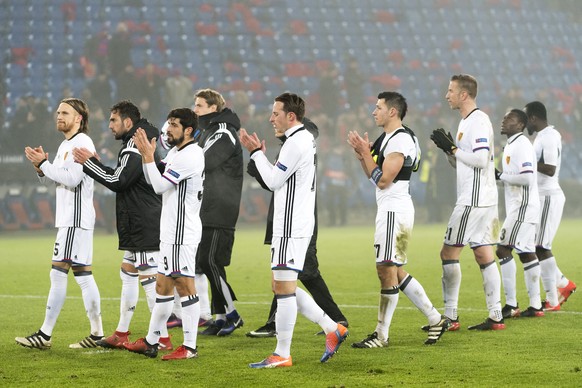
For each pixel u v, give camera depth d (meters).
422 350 18.22
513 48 83.44
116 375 15.89
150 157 17.09
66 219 18.61
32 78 69.69
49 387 14.95
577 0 87.25
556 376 15.45
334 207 62.06
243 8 78.94
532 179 22.70
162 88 68.06
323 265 36.75
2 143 58.69
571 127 78.25
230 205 20.92
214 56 75.00
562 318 22.81
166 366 16.72
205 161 20.55
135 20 75.44
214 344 19.41
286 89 74.75
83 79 69.88
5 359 17.55
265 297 27.59
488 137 20.72
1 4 73.38
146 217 18.84
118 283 31.16
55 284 18.61
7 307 25.47
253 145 16.75
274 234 16.72
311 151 16.70
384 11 82.44
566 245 43.72
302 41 78.69
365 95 76.62
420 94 78.25
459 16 83.94
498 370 16.00
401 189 18.50
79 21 74.12
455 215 20.92
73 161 18.42
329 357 16.94
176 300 21.70
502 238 23.03
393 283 18.56
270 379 15.41
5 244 49.09
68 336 20.41
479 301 25.98
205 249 20.67
